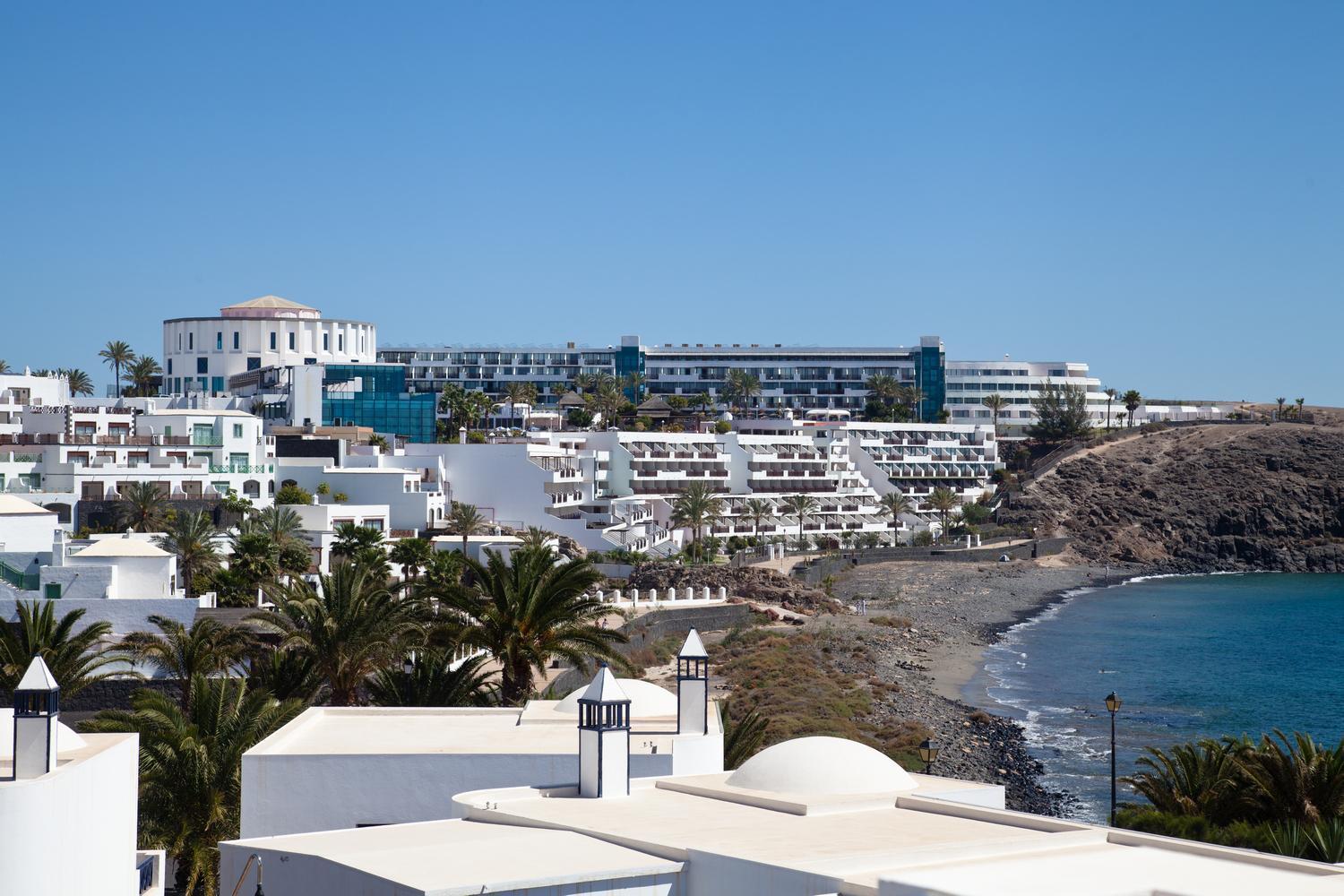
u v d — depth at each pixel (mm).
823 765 33562
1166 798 56531
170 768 45719
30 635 59750
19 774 30109
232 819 45719
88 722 48281
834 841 27672
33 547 95438
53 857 29516
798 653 125250
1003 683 124688
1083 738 98875
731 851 26625
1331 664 138125
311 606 62500
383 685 62500
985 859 26125
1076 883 21875
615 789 33406
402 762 38906
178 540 111438
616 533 180375
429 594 64188
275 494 156875
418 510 161750
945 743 93562
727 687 108188
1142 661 139500
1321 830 48000
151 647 60906
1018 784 83062
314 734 43562
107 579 76438
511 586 64000
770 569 185750
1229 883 22297
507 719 46719
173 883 46719
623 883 25797
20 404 178500
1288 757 52719
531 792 33406
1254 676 129625
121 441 150000
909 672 127438
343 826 38750
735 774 34625
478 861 26781
